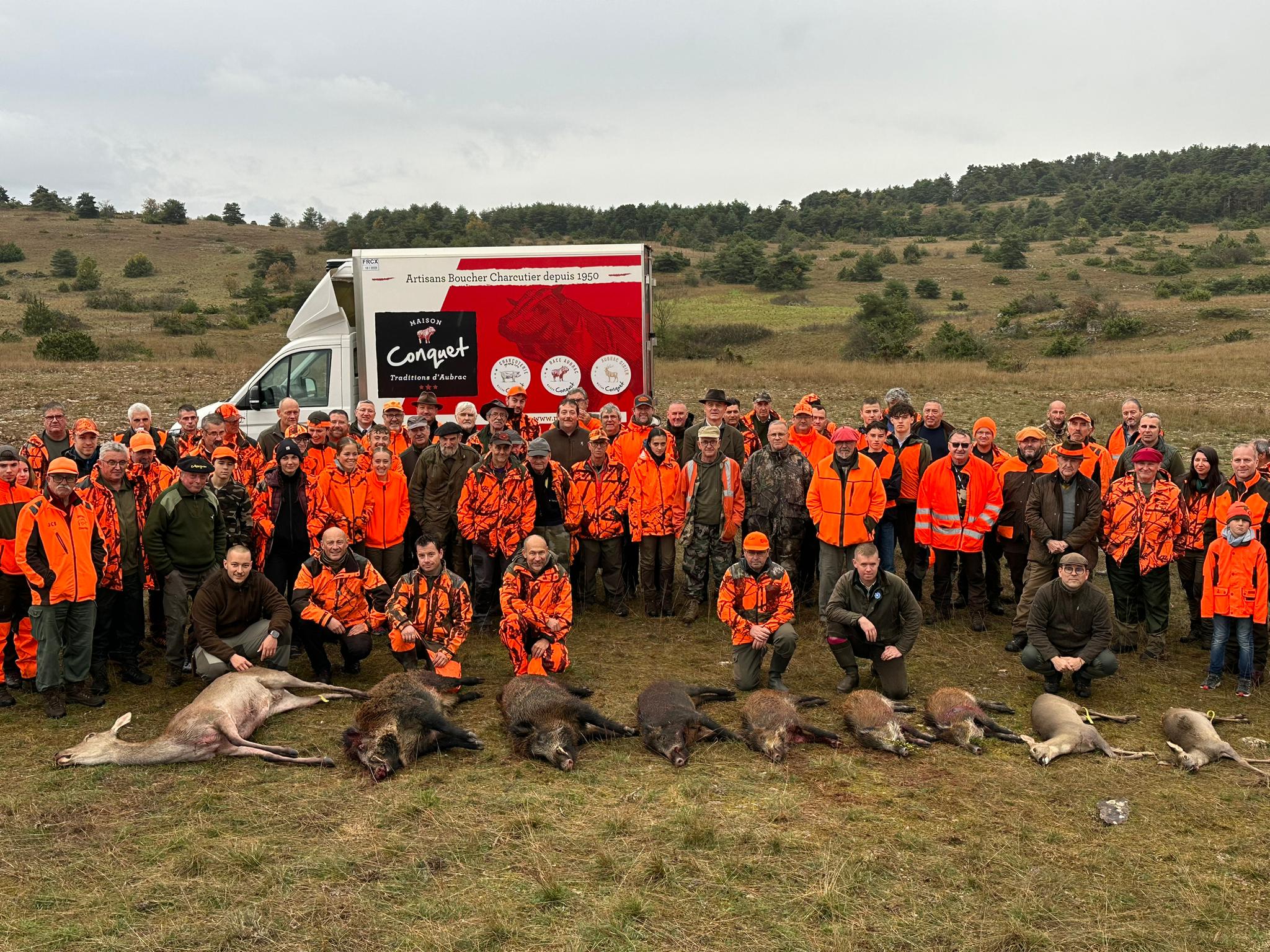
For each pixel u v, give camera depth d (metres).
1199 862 5.08
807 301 79.06
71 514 6.99
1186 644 8.88
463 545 9.52
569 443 9.67
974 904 4.63
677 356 49.97
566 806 5.62
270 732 6.82
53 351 35.75
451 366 11.00
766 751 6.43
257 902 4.61
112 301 68.69
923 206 196.88
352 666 8.05
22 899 4.65
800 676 8.11
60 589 6.88
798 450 9.28
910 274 98.19
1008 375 30.36
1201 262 92.31
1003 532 9.30
